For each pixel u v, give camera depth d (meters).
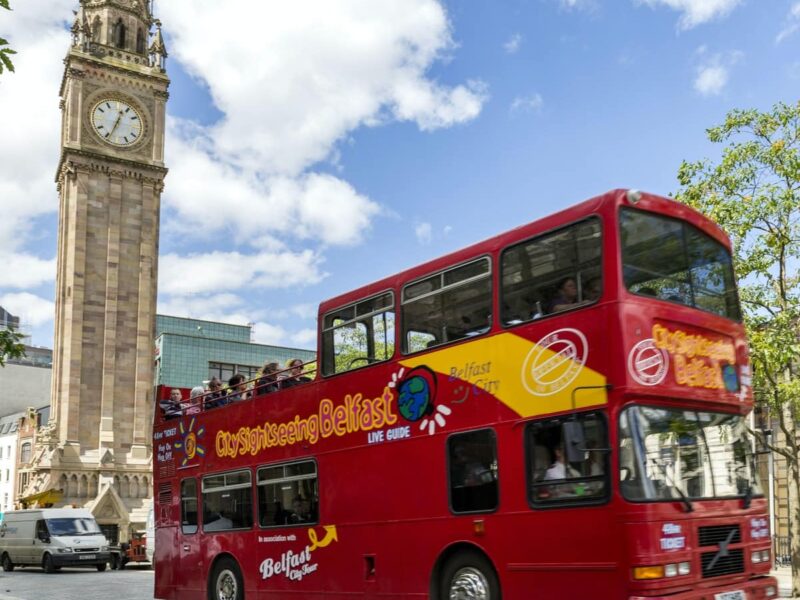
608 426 9.62
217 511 16.75
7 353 15.49
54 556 36.12
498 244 11.55
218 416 17.17
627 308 9.84
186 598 17.31
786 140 19.27
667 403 10.03
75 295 59.28
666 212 10.74
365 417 13.33
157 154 64.19
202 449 17.50
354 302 14.05
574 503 9.84
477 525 11.04
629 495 9.35
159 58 65.75
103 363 59.34
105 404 58.66
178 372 73.00
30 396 104.50
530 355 10.73
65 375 58.25
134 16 66.38
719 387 10.68
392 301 13.25
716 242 11.50
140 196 63.06
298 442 14.73
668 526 9.45
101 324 59.97
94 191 61.47
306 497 14.36
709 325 10.80
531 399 10.60
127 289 61.34
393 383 12.88
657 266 10.44
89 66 62.72
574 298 10.37
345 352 14.06
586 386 9.91
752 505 10.67
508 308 11.21
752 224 18.75
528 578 10.26
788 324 18.06
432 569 11.67
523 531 10.41
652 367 9.87
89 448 58.00
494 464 10.98
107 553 37.66
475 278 11.83
